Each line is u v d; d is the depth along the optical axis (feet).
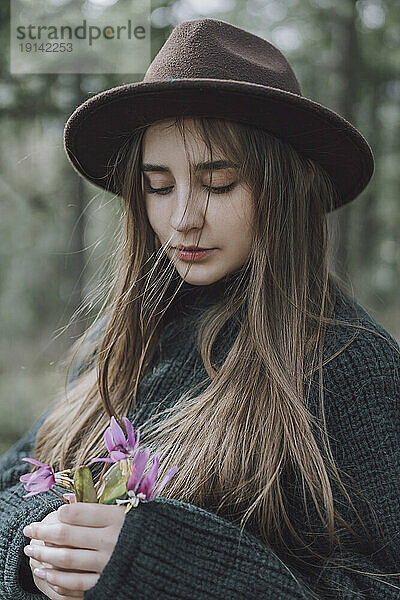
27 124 10.70
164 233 3.05
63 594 2.69
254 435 2.87
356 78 15.67
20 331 16.79
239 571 2.64
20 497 3.24
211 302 3.30
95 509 2.61
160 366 3.29
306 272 3.03
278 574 2.66
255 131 2.93
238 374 2.97
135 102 2.89
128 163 3.12
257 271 2.97
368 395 2.86
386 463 2.82
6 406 11.96
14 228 15.94
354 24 15.03
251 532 2.84
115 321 3.34
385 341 2.95
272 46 3.13
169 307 3.38
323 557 2.80
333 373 2.89
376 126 19.62
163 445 2.99
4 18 9.70
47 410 3.83
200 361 3.18
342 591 2.72
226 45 2.97
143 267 3.28
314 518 2.82
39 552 2.66
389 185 21.30
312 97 18.81
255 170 2.93
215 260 3.00
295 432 2.82
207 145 2.87
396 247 23.15
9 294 16.93
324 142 3.00
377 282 23.00
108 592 2.56
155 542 2.59
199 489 2.86
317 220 3.14
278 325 2.97
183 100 2.83
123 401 3.33
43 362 14.12
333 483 2.81
